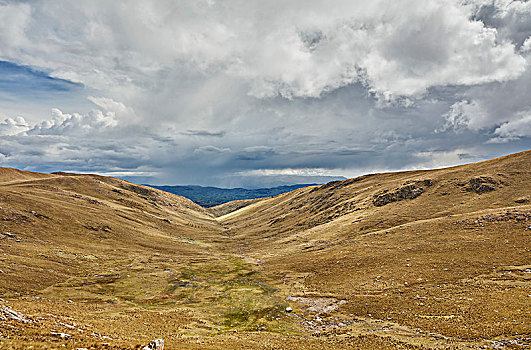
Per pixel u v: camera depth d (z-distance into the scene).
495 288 42.53
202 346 27.97
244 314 48.22
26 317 26.61
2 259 59.19
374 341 31.48
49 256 71.62
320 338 35.25
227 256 109.25
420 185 124.44
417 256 63.94
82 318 35.50
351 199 154.38
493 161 128.50
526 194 89.00
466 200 98.81
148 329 35.59
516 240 59.09
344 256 76.12
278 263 87.38
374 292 51.06
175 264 91.00
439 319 36.06
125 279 68.88
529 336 26.80
